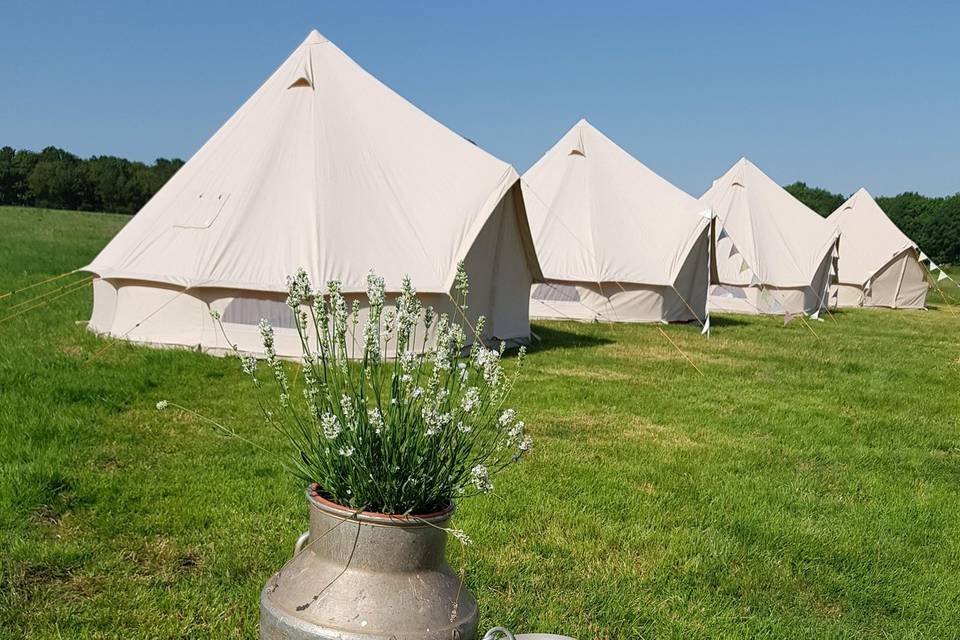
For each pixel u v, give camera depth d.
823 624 3.92
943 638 3.91
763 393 9.95
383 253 9.99
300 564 2.49
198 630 3.34
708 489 5.85
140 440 5.91
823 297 22.81
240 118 11.15
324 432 2.58
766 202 22.83
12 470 4.84
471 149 11.63
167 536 4.25
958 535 5.35
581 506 5.21
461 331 3.11
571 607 3.81
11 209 52.84
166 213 10.27
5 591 3.54
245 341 9.54
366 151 10.84
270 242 9.72
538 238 16.52
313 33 11.86
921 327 20.84
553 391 8.93
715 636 3.66
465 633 2.44
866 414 9.15
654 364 11.47
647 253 16.62
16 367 7.71
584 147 17.66
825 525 5.31
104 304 10.29
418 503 2.53
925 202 66.31
